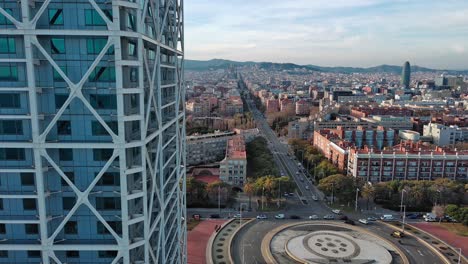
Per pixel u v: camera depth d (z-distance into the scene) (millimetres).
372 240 144250
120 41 53062
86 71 54844
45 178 56844
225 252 133000
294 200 191000
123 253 58625
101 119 54219
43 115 54500
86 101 53594
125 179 56438
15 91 53781
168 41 77125
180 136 90188
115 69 53719
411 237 148000
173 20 78750
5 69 53531
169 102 78938
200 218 164125
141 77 55938
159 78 65938
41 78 54562
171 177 81812
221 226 153875
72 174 57562
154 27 63406
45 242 57188
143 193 59000
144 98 59938
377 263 124812
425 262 128250
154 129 65812
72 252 60594
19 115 53781
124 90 54188
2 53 53219
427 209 177000
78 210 58969
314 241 141000
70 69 54656
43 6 50938
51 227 58625
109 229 57844
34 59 52594
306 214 171875
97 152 57094
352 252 131625
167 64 76062
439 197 174500
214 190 177750
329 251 132500
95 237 60062
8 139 55469
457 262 127250
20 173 56562
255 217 166625
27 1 50625
